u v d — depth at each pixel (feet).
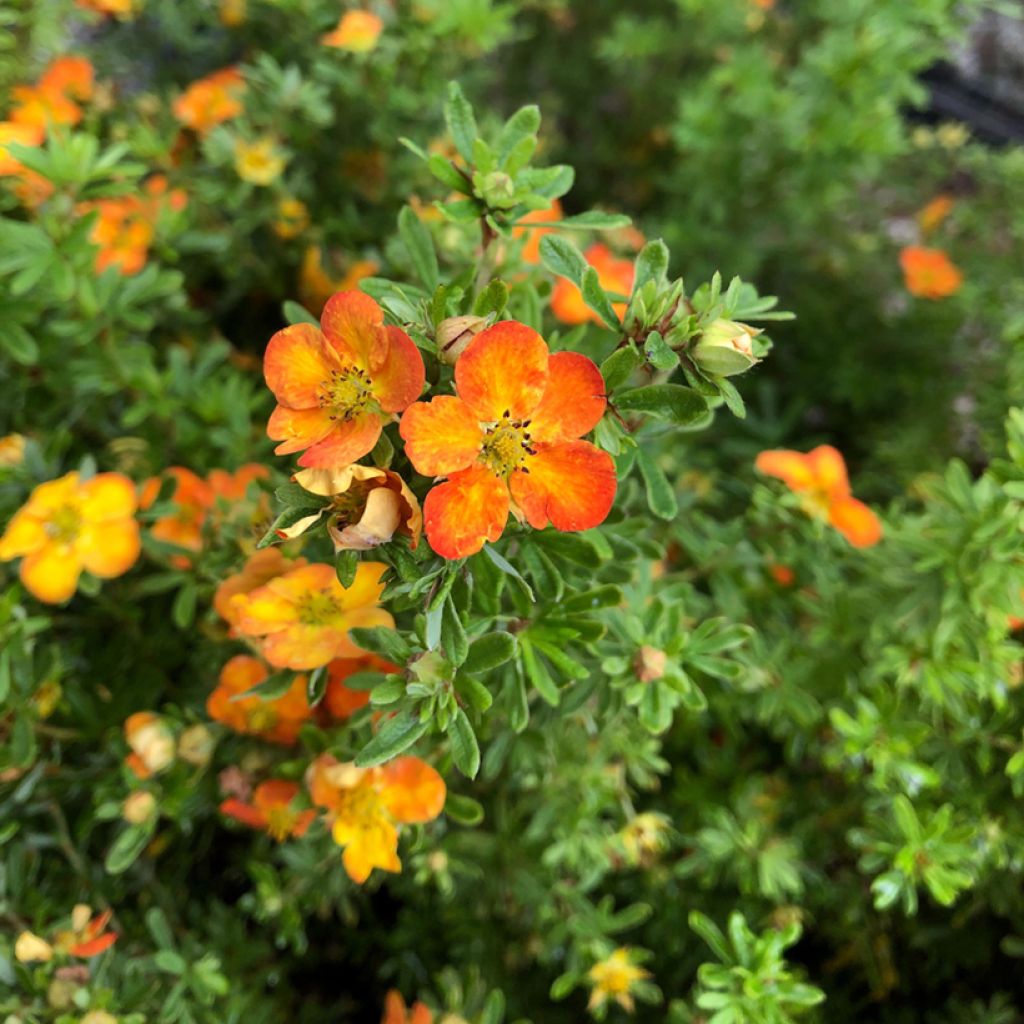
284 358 0.74
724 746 1.19
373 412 0.73
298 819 0.91
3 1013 0.88
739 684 1.05
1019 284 1.58
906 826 0.98
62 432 1.03
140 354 1.10
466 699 0.77
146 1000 0.95
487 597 0.79
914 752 1.08
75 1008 0.89
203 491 1.03
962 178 2.15
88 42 1.59
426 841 1.00
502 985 1.17
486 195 0.83
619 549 0.89
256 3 1.40
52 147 0.98
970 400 1.70
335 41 1.22
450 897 1.14
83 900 1.00
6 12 1.16
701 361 0.76
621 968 1.04
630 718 1.03
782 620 1.12
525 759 0.96
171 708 0.94
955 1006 1.19
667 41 1.87
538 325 0.90
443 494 0.72
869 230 1.94
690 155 1.79
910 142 1.89
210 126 1.24
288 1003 1.19
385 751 0.76
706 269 1.67
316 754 0.89
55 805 1.02
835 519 1.06
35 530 0.94
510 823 1.10
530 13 1.97
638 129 2.01
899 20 1.46
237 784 0.94
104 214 1.14
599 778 1.05
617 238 1.39
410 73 1.37
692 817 1.17
